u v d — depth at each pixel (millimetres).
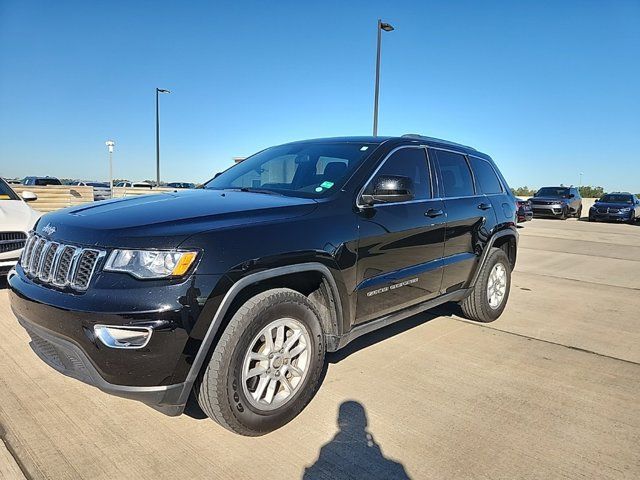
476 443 2814
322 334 3082
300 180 3709
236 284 2555
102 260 2455
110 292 2371
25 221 5879
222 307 2504
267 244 2729
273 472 2494
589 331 5070
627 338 4867
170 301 2361
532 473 2543
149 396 2416
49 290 2615
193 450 2660
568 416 3172
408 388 3525
